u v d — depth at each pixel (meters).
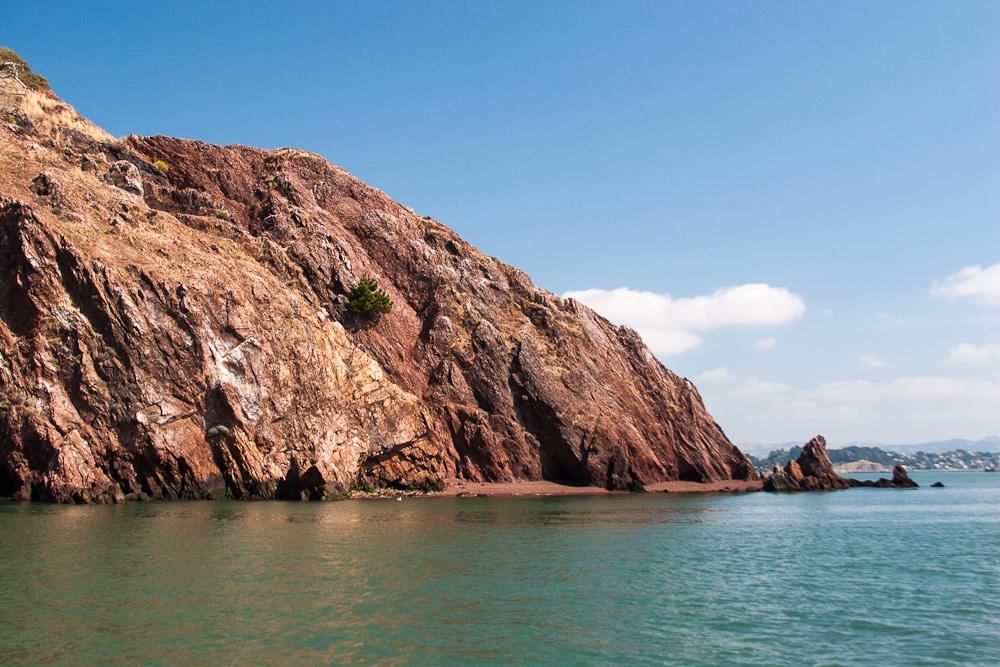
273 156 112.19
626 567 36.84
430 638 23.28
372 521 52.28
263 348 72.69
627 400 109.44
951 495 114.50
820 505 85.44
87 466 60.16
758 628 26.08
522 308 114.06
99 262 66.88
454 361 100.94
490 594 29.44
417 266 109.19
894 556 43.59
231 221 95.38
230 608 25.66
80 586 28.06
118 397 63.66
